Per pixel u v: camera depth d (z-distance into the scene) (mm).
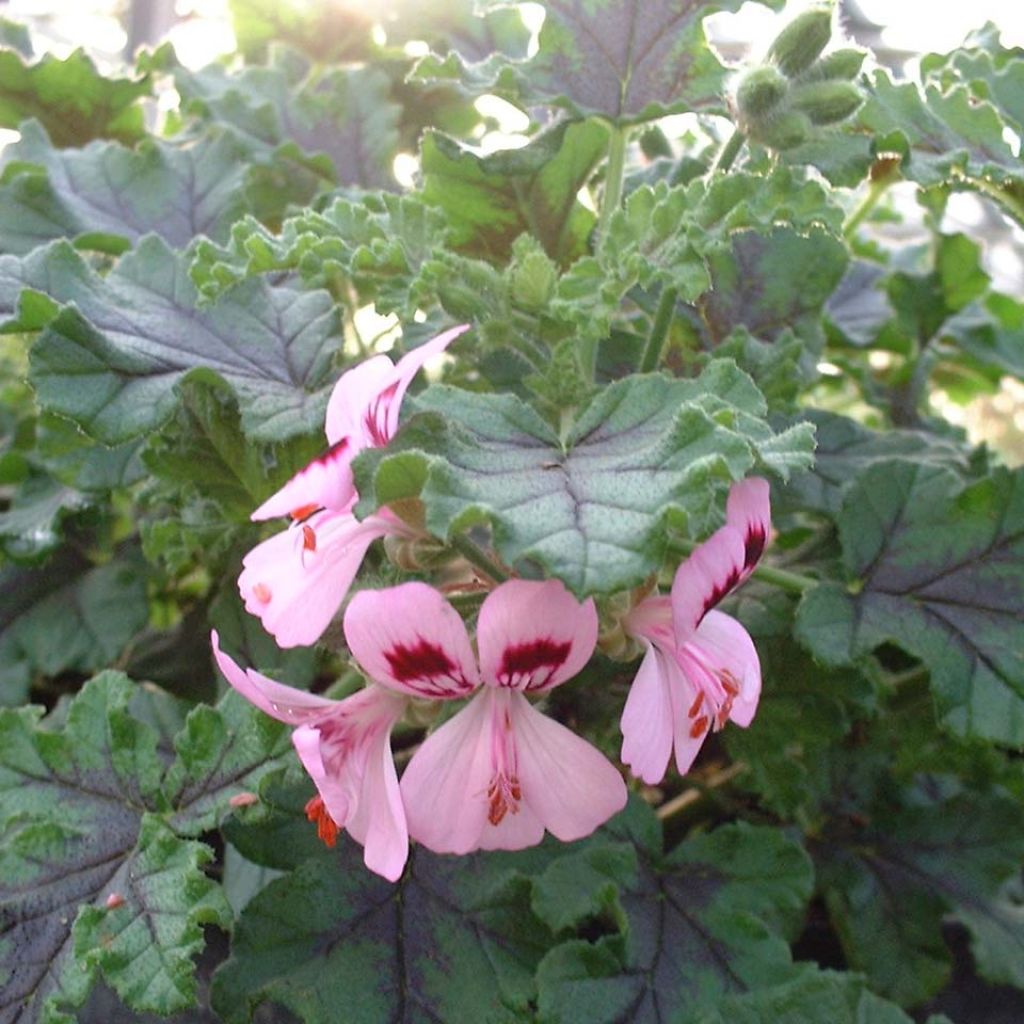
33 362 208
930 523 243
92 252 318
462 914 215
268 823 218
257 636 273
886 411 376
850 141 231
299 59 401
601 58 245
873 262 424
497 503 148
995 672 228
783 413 273
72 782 218
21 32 402
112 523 326
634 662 248
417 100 388
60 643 302
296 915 210
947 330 399
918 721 279
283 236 235
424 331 246
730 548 162
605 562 136
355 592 186
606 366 271
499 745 168
